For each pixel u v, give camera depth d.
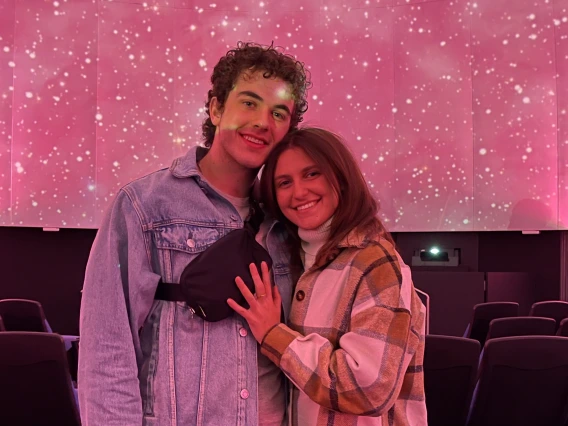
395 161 6.46
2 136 6.21
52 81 6.29
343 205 1.25
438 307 5.79
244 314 1.17
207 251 1.17
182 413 1.13
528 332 3.55
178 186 1.24
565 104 5.98
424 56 6.41
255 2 6.58
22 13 6.25
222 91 1.26
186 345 1.16
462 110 6.30
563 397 2.52
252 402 1.18
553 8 6.01
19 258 6.48
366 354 1.09
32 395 2.42
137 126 6.42
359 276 1.18
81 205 6.31
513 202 6.14
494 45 6.21
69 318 6.53
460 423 2.65
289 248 1.36
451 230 6.31
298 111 1.37
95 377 1.08
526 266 6.34
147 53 6.46
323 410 1.19
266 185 1.30
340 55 6.57
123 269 1.17
